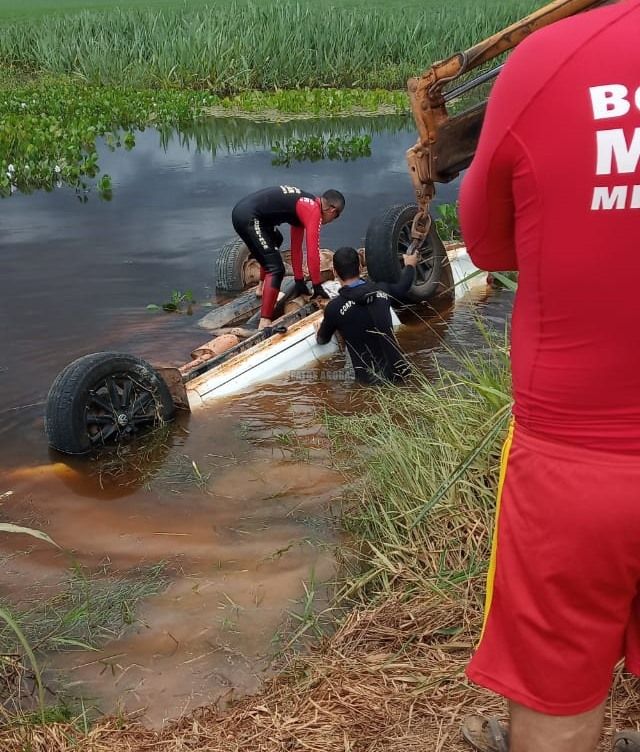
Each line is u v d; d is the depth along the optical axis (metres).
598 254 1.43
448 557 3.55
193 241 9.70
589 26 1.42
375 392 5.90
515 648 1.68
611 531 1.53
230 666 3.19
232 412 5.68
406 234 7.64
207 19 25.14
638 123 1.39
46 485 4.81
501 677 1.71
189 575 3.85
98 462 5.07
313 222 7.15
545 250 1.48
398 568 3.59
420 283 7.63
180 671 3.18
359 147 14.75
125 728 2.84
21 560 4.02
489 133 1.51
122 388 5.41
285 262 8.58
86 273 8.59
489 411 4.21
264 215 7.11
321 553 3.99
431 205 11.17
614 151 1.39
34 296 7.92
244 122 18.88
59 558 4.04
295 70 24.08
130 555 4.05
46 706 2.99
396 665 2.90
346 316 5.99
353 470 4.83
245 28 25.03
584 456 1.53
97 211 11.03
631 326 1.45
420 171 5.98
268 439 5.28
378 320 6.00
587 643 1.62
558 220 1.45
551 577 1.59
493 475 3.89
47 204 11.39
